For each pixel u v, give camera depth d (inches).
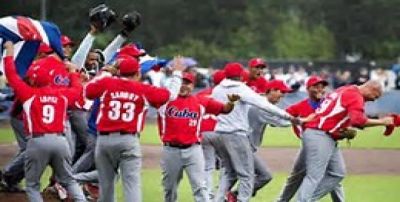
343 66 5147.6
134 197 1096.2
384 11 6476.4
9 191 1417.3
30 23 1309.1
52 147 1127.0
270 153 2273.6
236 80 1246.9
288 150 2364.7
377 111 3663.9
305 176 1232.8
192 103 1168.2
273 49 6530.5
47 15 5032.0
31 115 1127.6
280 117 1218.0
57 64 1288.1
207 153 1337.4
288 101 3314.5
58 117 1135.0
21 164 1381.6
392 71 4503.0
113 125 1087.0
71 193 1168.2
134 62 1096.2
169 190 1202.0
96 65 1400.1
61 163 1147.3
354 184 1694.1
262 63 1418.6
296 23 6756.9
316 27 6727.4
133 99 1088.2
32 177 1146.7
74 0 5103.3
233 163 1277.1
